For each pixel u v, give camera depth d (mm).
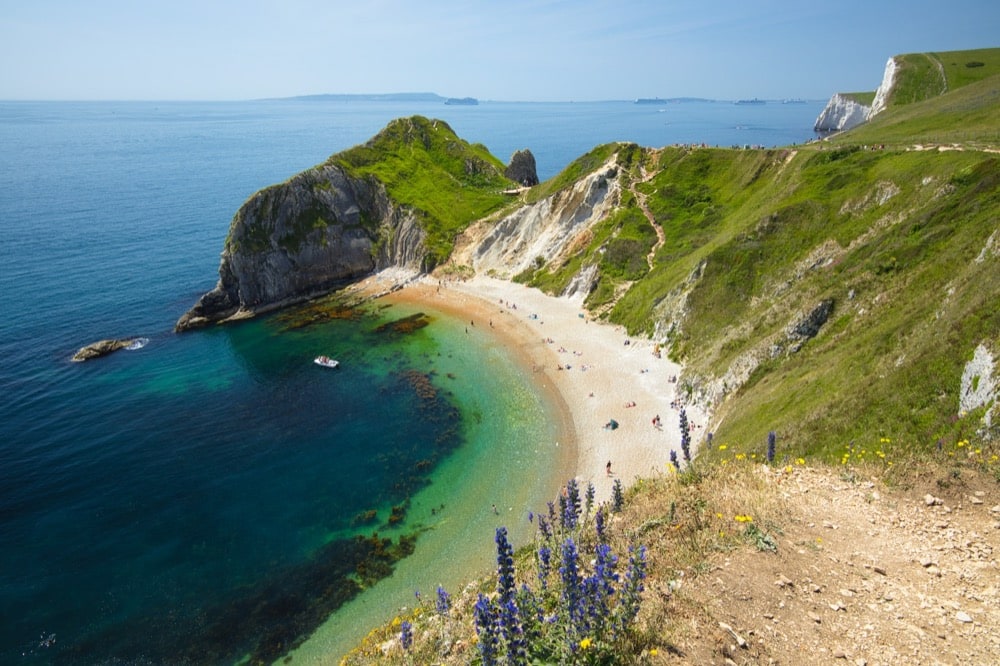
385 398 54188
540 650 8648
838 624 9859
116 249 105125
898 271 37156
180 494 41000
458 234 97312
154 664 28109
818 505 13750
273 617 30531
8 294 81312
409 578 32688
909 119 87875
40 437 48188
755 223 57875
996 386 19359
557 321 68688
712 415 42719
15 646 29125
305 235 89125
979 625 9766
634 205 82750
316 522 37844
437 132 125250
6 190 159875
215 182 183500
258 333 72500
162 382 58469
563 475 40875
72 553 35406
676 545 12297
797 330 40094
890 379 25281
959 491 13695
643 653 8625
